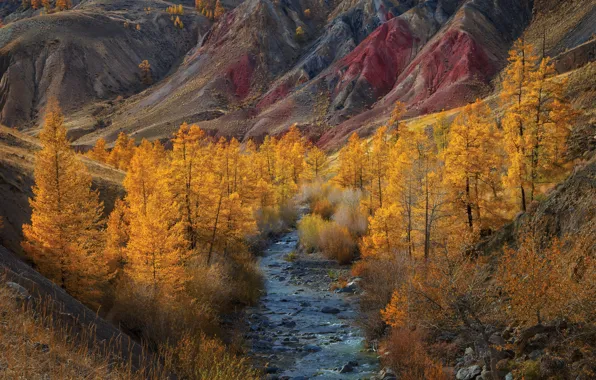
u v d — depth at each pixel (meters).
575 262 10.32
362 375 12.98
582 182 13.10
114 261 18.64
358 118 147.50
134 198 21.52
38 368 5.79
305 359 14.45
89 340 8.23
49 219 14.60
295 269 29.91
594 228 10.96
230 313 19.08
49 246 14.55
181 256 18.55
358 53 199.12
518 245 13.66
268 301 22.12
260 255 34.19
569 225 12.51
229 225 25.14
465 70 154.38
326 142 139.25
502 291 11.42
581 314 8.98
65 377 5.76
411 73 167.88
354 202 40.88
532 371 8.88
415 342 12.86
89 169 30.75
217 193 24.50
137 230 16.47
